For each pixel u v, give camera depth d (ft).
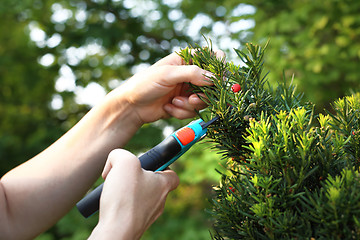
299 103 1.82
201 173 9.05
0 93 16.15
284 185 1.37
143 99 2.44
